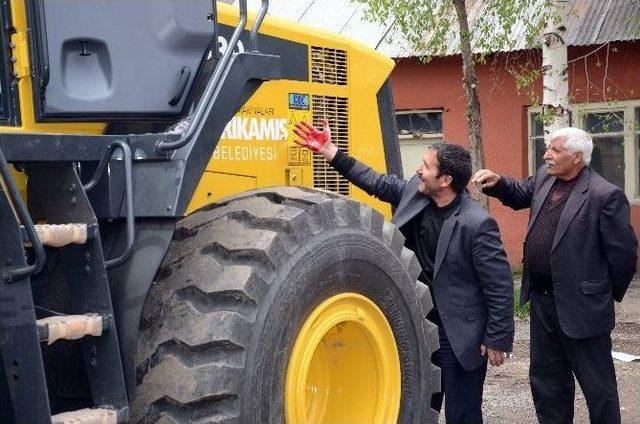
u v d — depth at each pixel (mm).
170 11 4125
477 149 12359
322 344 4535
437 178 5336
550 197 5801
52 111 3885
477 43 13344
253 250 3846
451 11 13203
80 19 3945
